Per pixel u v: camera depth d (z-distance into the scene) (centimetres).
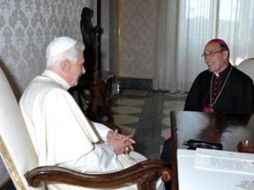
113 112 470
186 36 586
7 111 139
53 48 171
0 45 191
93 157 160
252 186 107
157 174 146
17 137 140
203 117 197
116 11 597
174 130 172
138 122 425
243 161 127
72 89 316
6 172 203
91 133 168
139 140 360
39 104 158
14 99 151
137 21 602
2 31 193
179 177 113
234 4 564
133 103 525
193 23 579
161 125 414
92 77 347
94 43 375
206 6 570
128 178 146
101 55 539
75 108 163
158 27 593
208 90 254
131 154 196
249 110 234
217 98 246
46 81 168
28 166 144
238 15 565
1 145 134
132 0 595
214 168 120
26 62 226
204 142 151
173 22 586
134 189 162
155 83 616
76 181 145
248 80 241
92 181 145
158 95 586
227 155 133
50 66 173
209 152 135
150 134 379
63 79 174
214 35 577
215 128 176
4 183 199
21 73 220
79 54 176
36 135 156
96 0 473
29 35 229
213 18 572
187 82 600
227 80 244
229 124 183
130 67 624
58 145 156
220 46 240
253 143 150
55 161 157
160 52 602
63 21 296
